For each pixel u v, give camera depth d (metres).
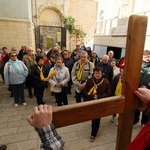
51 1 11.09
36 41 11.20
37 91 3.33
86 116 0.67
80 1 12.10
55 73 3.00
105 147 2.19
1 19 7.07
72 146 2.20
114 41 7.39
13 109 3.35
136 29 0.67
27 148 2.15
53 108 0.60
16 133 2.48
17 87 3.40
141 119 2.76
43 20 11.41
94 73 2.32
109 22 8.48
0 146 2.09
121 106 0.74
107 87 2.32
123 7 7.40
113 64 3.55
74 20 11.95
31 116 0.59
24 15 7.42
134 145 0.64
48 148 0.54
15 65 3.22
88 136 2.44
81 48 6.55
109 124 2.81
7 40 7.41
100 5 10.99
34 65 3.30
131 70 0.72
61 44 12.19
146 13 5.98
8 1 7.03
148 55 2.25
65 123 0.63
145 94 0.72
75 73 3.10
